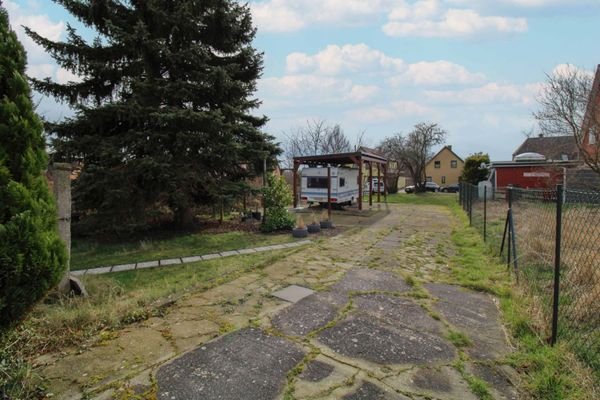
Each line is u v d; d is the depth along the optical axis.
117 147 7.56
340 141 35.28
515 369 2.47
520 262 4.59
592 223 3.84
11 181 1.96
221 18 8.45
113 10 7.80
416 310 3.60
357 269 5.26
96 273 5.22
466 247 7.00
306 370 2.42
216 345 2.77
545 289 3.71
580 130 14.90
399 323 3.26
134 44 7.41
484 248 6.66
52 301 3.68
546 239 4.43
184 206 8.73
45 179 2.25
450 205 18.55
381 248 6.95
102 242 7.82
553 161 18.53
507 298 3.90
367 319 3.34
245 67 9.45
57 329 2.94
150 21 8.02
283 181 9.71
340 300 3.87
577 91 14.69
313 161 16.64
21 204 2.00
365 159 15.45
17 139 2.05
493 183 22.44
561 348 2.62
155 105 8.01
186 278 4.86
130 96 8.26
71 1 7.36
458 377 2.36
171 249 7.02
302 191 16.66
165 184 7.89
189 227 9.49
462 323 3.29
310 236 8.55
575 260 3.80
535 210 4.92
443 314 3.50
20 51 2.17
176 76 8.39
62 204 3.93
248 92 9.04
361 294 4.08
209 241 7.86
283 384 2.25
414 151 32.41
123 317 3.26
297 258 6.01
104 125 7.99
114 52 7.86
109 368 2.41
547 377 2.26
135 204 8.16
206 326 3.14
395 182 33.06
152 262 5.94
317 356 2.62
